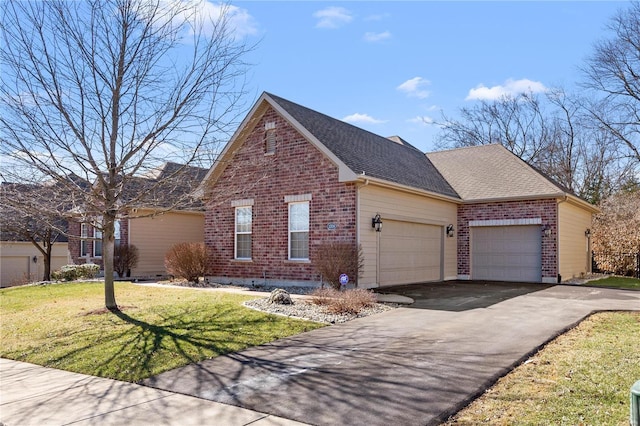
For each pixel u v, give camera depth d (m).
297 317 10.53
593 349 7.55
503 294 14.66
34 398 6.29
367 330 9.31
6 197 9.88
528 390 5.73
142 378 6.95
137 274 22.78
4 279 26.80
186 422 5.23
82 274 20.41
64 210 12.88
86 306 12.48
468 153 24.41
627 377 6.08
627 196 28.05
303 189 16.38
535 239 19.41
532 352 7.43
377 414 5.21
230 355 7.86
